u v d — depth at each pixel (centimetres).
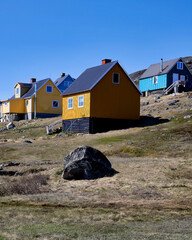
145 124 3441
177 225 897
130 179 1504
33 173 1800
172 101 4281
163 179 1484
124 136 2830
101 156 1627
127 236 793
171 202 1155
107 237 788
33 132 4025
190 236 788
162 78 5525
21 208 1100
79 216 998
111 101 3538
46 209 1084
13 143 3156
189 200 1175
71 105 3734
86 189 1393
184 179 1474
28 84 6275
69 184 1505
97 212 1042
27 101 5834
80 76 4053
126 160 1988
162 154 2144
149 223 922
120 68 3603
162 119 3450
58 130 3844
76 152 1617
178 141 2408
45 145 2858
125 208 1084
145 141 2523
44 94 5662
